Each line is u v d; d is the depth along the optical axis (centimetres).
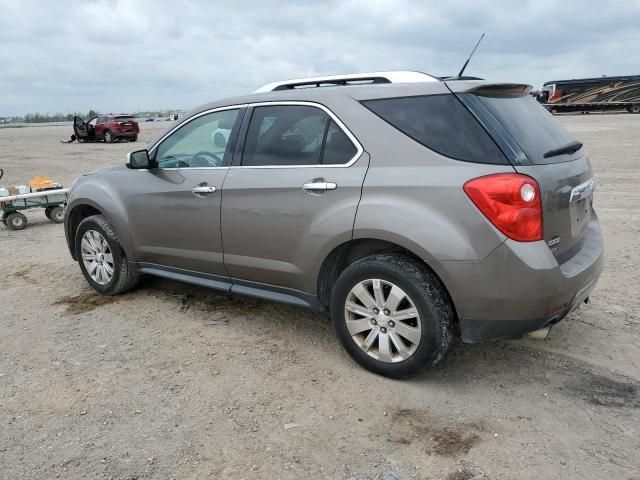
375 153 339
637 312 451
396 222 322
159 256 469
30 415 323
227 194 404
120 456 284
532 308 305
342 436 298
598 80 4488
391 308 337
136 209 471
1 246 745
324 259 360
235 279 423
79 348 411
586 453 279
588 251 352
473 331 320
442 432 300
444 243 309
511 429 301
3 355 402
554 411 317
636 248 632
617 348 391
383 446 289
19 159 2055
